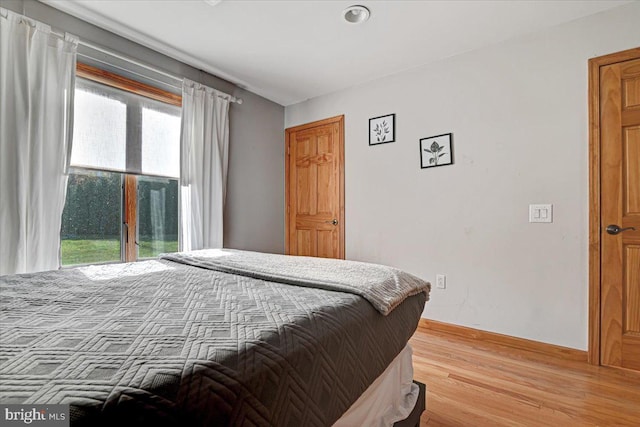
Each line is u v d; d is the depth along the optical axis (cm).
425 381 177
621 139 191
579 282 202
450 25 214
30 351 56
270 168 349
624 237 190
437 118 262
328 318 83
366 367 88
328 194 332
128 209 234
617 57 192
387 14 202
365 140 305
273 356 62
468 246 246
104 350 57
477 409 151
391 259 287
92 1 189
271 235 349
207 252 198
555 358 207
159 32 222
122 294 100
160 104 253
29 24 182
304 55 255
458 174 251
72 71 198
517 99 226
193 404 48
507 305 228
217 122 285
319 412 69
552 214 212
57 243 190
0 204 172
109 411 42
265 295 100
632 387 170
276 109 358
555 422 142
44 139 187
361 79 300
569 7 194
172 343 61
